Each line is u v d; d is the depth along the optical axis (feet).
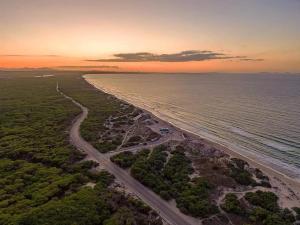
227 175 201.67
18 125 340.39
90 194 163.32
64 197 161.17
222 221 147.54
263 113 440.86
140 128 348.59
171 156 245.45
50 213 139.44
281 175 208.74
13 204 152.87
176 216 152.15
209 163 224.53
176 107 541.34
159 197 172.55
